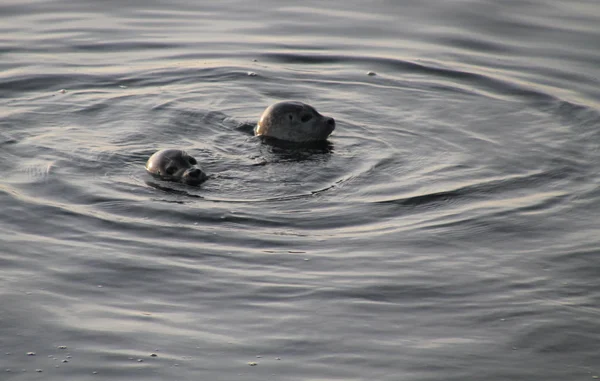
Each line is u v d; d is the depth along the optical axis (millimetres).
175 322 30344
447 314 31141
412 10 66125
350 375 27750
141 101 51500
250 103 51969
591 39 60156
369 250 35438
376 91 53781
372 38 60969
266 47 59500
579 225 37781
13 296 31609
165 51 58500
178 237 36188
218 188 41094
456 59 57812
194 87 53750
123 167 43062
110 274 33250
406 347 29219
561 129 48375
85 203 38969
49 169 42188
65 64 55938
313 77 55500
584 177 42531
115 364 28109
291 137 46875
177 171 41938
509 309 31469
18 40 59188
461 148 46000
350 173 42938
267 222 37688
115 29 61750
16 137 45906
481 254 35281
